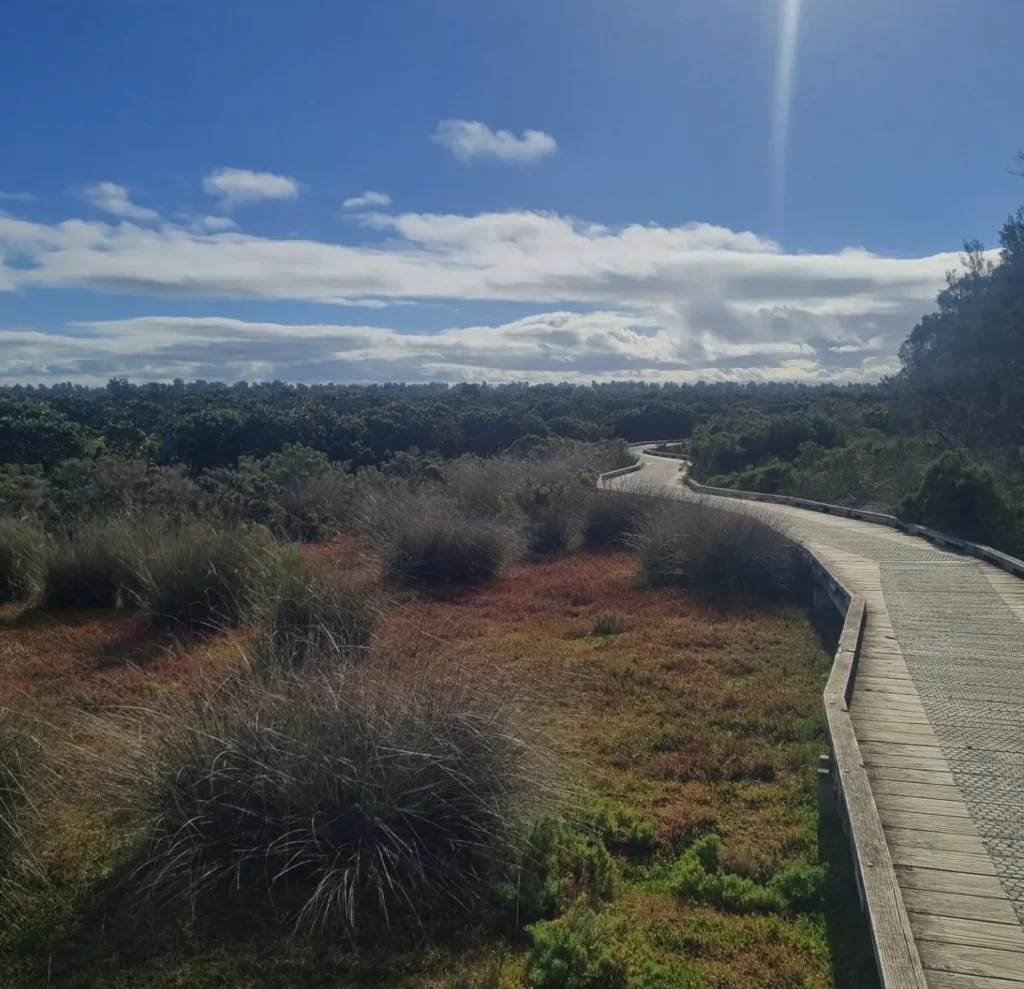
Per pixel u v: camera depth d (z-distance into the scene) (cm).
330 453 3366
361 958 416
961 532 1502
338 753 483
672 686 841
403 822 474
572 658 934
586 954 405
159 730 528
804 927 444
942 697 681
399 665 638
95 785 519
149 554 1126
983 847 448
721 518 1359
